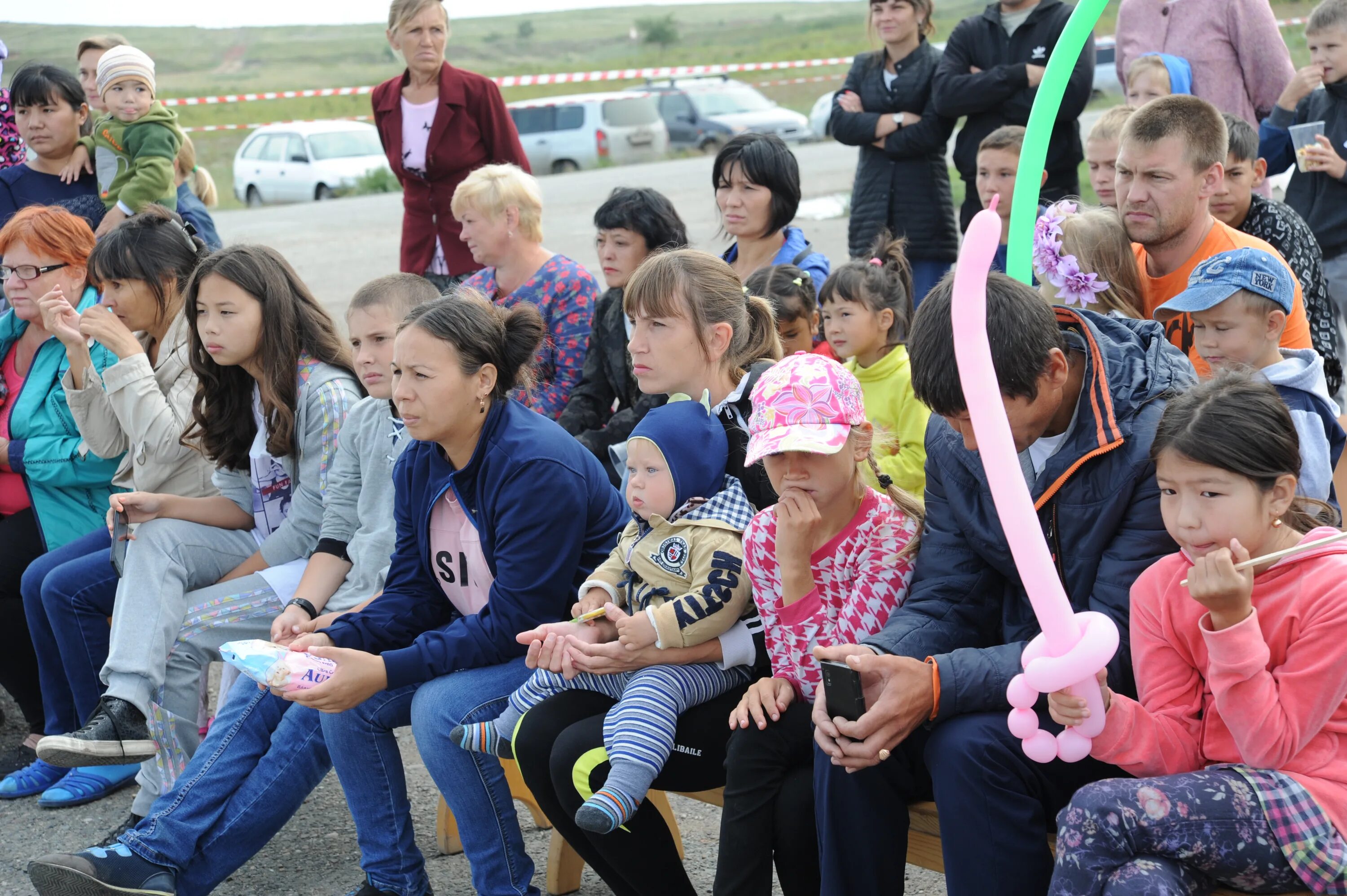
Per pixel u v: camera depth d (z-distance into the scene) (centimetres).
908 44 547
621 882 244
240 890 298
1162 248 312
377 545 305
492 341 265
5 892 300
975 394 157
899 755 216
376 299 307
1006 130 429
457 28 6288
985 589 224
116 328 349
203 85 4100
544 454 263
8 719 412
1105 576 209
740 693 249
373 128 1986
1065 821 184
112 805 348
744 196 416
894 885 214
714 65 3912
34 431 380
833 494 226
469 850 262
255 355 324
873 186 562
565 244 1260
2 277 496
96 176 572
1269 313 256
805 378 222
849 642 227
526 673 265
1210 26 506
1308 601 180
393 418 311
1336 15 467
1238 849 177
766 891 225
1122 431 206
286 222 1622
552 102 2025
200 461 350
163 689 316
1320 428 256
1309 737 178
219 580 333
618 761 228
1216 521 179
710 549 242
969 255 153
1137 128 306
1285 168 503
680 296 263
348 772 271
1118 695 188
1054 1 512
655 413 252
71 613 351
